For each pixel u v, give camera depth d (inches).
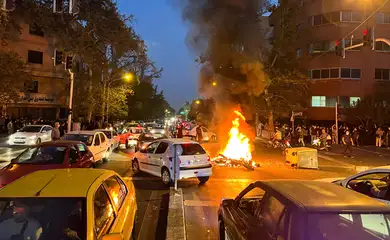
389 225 135.9
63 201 150.7
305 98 1606.8
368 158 807.1
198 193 399.9
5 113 1310.3
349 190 165.5
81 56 1450.5
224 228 217.0
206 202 357.1
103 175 189.2
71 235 139.0
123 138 955.3
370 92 1499.8
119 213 182.9
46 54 1584.6
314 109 1594.5
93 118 1573.6
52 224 142.9
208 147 954.1
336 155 868.6
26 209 147.3
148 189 420.5
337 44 639.1
